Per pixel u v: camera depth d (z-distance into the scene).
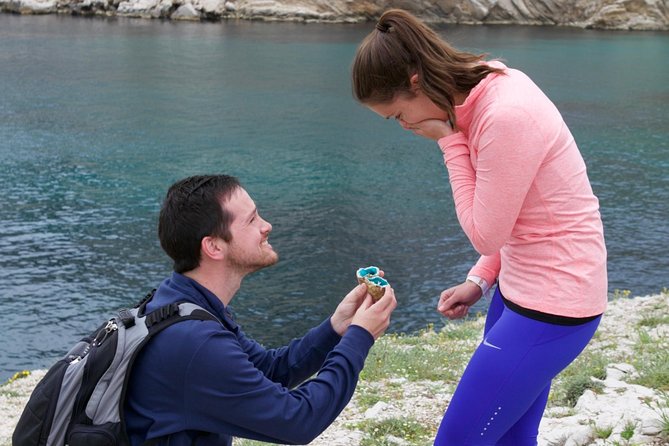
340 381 2.71
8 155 36.62
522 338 2.92
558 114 2.89
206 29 89.31
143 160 36.41
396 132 43.38
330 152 38.56
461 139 2.97
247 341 3.05
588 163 36.88
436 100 2.83
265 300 20.48
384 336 11.04
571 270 2.85
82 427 2.52
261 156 37.56
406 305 20.16
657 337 9.27
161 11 98.62
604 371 7.11
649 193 32.00
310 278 22.02
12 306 20.38
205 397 2.54
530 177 2.77
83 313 20.11
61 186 31.80
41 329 19.14
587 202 2.90
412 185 32.50
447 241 25.25
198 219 2.70
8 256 23.92
